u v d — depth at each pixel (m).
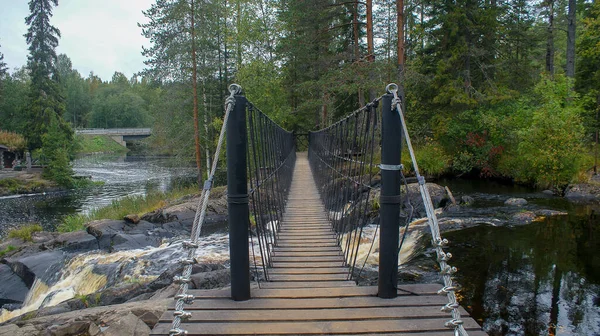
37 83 29.72
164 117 18.81
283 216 5.86
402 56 13.56
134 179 24.98
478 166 15.02
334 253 3.78
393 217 2.06
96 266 7.05
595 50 14.48
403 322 1.80
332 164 6.26
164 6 16.33
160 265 6.79
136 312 3.18
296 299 2.10
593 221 7.76
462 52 14.65
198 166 16.45
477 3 15.10
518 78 16.17
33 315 4.18
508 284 4.83
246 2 21.02
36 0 29.80
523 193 11.46
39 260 7.69
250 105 2.61
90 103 68.00
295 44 16.70
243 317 1.88
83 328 3.02
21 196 19.55
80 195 19.56
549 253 5.95
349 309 1.95
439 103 15.95
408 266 5.48
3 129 37.91
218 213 10.66
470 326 1.73
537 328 3.80
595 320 3.95
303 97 21.19
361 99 15.37
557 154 11.30
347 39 19.81
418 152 15.77
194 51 16.58
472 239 6.72
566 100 12.80
